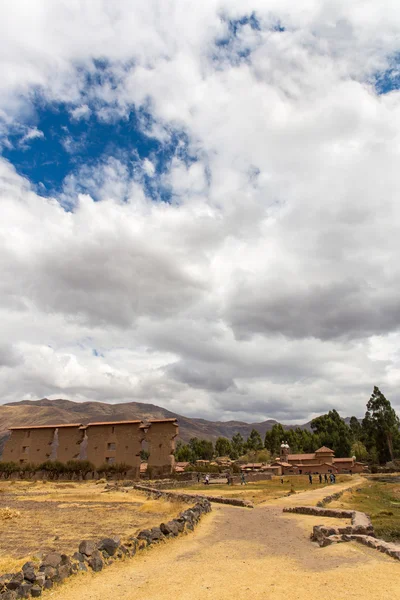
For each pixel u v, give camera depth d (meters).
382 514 32.50
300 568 13.26
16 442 90.31
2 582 10.95
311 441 142.00
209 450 161.62
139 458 80.88
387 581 11.23
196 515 23.03
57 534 19.88
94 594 10.92
